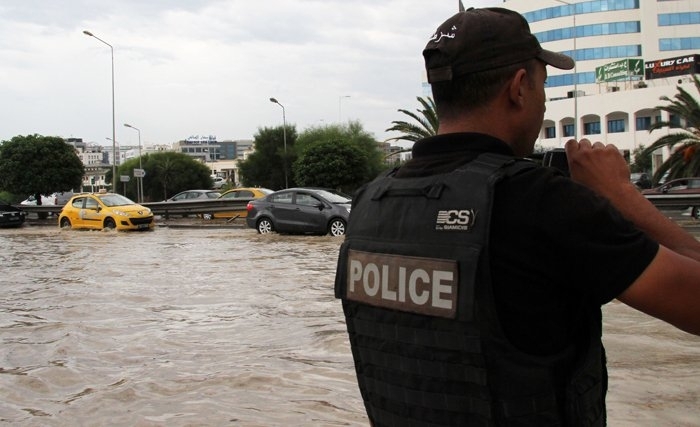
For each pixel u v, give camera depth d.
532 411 1.21
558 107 68.50
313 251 13.71
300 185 44.62
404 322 1.33
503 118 1.43
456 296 1.24
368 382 1.47
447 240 1.27
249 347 5.60
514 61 1.41
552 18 76.44
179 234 20.23
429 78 1.48
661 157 58.69
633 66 65.06
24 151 41.47
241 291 8.51
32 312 7.31
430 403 1.31
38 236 20.55
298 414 3.97
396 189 1.44
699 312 1.18
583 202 1.22
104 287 9.07
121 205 22.78
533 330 1.23
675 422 3.61
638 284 1.17
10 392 4.53
